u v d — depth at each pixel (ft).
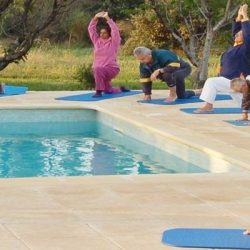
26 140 49.29
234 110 52.65
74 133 52.19
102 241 24.57
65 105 56.18
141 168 40.83
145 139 47.09
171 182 32.60
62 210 28.17
